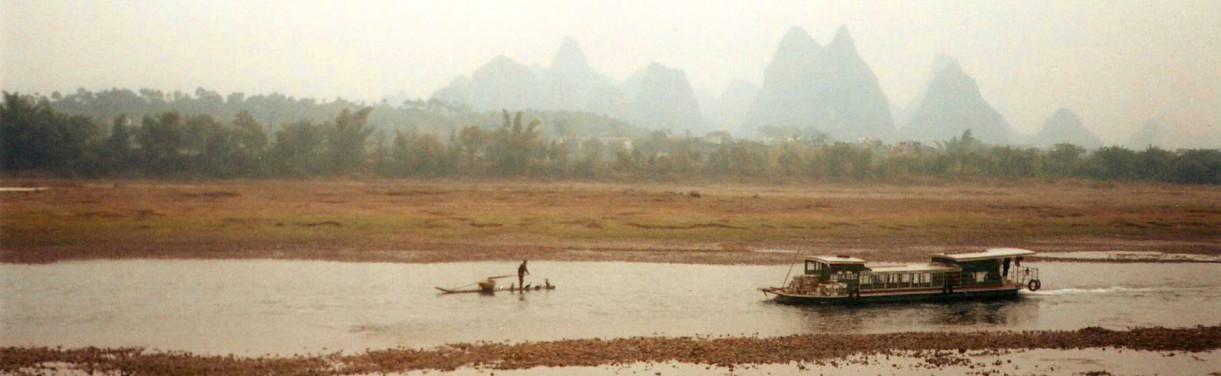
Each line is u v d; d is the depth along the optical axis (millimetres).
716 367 58688
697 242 129750
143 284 87562
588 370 57312
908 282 86688
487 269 102375
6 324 68250
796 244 130125
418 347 63125
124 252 108688
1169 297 90625
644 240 130375
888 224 153625
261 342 63688
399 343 64312
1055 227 157000
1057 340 67875
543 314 76000
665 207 177875
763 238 135375
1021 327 74250
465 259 109938
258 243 118500
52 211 141000
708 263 110625
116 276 92250
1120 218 172500
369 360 58625
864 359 61375
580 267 105500
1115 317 79312
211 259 105625
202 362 57188
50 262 100688
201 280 90625
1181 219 174000
